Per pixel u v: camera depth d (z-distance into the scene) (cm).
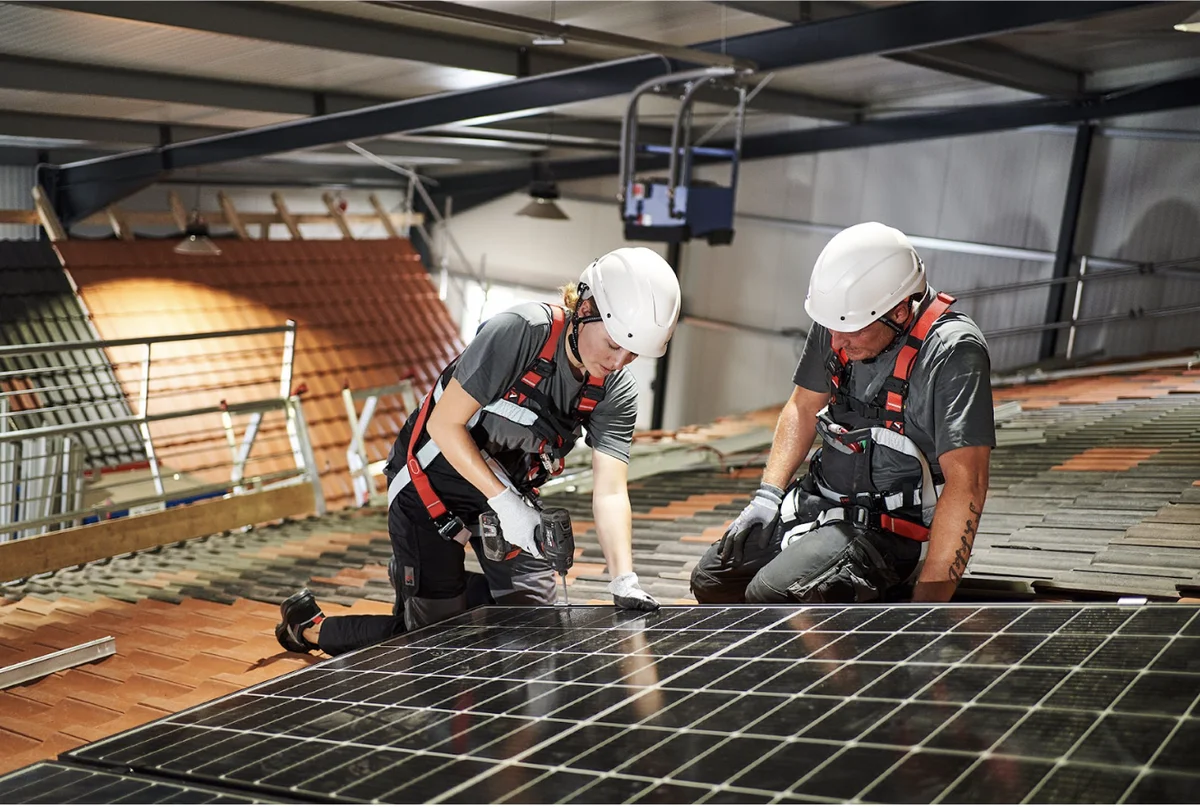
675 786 157
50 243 1452
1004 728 159
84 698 359
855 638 221
